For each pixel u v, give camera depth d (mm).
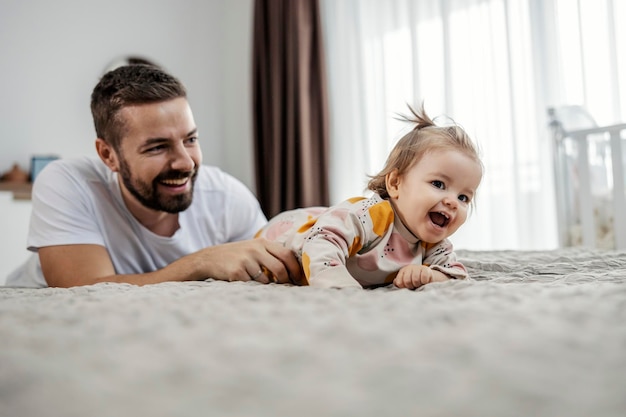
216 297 577
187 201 1324
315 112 3635
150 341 370
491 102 2936
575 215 2354
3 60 3430
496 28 2922
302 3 3613
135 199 1322
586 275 847
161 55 4074
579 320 416
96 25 3781
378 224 922
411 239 965
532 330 382
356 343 349
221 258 1008
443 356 320
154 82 1252
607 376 286
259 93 3875
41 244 1263
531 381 278
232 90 4328
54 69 3592
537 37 2768
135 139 1234
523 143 2814
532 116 2791
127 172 1273
